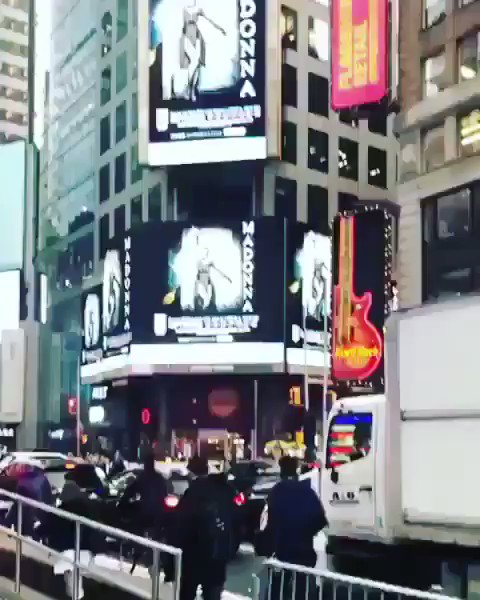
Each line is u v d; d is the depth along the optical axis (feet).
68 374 306.76
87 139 292.81
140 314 222.48
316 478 56.39
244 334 215.72
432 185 134.51
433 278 134.62
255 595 28.43
